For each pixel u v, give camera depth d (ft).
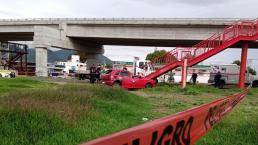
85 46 188.03
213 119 16.62
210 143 19.75
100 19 159.53
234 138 21.18
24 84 75.00
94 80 115.24
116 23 156.25
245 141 20.52
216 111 17.15
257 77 138.21
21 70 213.46
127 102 43.34
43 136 18.99
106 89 45.93
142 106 42.06
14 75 153.48
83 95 36.55
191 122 11.14
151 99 54.95
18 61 239.50
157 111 37.83
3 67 224.12
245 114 35.35
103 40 180.65
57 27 170.71
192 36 145.59
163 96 64.28
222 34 103.60
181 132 9.76
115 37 159.43
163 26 150.00
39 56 156.35
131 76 93.91
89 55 199.82
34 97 33.47
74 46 176.04
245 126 24.48
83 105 32.50
